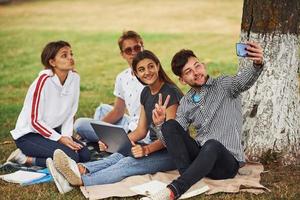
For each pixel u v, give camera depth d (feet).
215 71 48.83
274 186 20.95
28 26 82.02
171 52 60.18
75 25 82.17
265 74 23.20
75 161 22.61
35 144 23.24
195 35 70.95
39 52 62.13
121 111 26.20
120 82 25.57
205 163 19.10
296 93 23.40
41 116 23.21
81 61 57.16
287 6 22.93
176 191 18.61
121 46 24.66
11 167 23.63
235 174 20.97
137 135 22.59
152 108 21.81
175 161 20.04
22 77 49.47
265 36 23.17
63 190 20.67
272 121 23.03
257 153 23.15
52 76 23.29
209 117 20.65
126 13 92.12
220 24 78.54
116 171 21.20
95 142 26.09
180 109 21.11
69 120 24.04
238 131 20.84
